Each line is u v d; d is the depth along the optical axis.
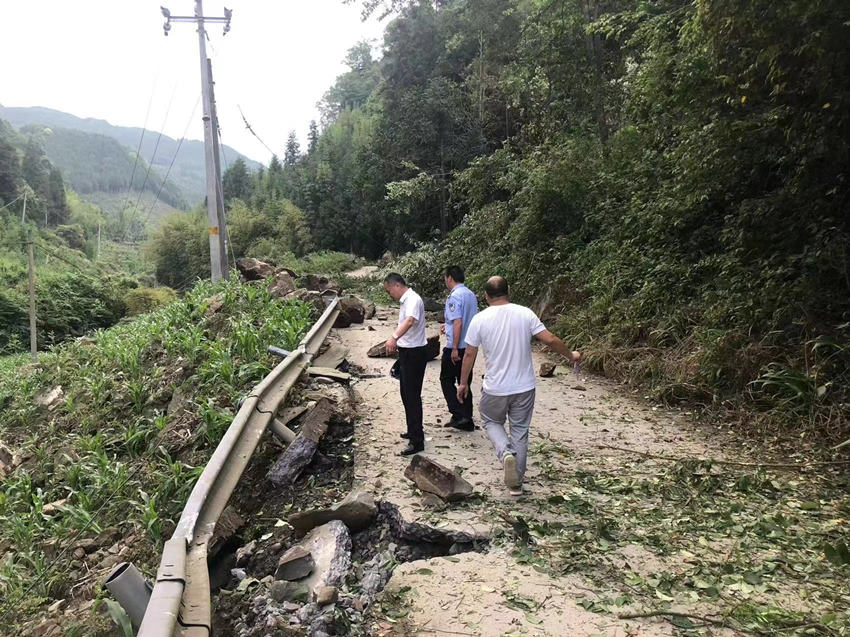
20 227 60.00
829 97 6.42
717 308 8.15
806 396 6.24
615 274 10.98
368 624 3.34
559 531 4.22
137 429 7.40
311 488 5.29
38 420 9.51
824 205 7.51
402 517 4.39
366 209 36.16
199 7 17.42
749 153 8.25
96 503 6.05
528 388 4.69
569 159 13.68
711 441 6.27
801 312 7.09
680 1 9.91
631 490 4.97
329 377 7.89
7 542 5.91
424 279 19.45
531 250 14.23
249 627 3.57
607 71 15.38
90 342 13.67
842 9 5.52
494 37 23.41
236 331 9.35
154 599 3.01
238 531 4.79
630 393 8.18
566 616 3.27
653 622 3.20
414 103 26.41
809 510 4.55
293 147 66.38
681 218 9.85
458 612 3.34
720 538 4.12
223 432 6.42
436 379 8.71
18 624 4.60
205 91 17.42
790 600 3.36
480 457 5.67
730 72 7.24
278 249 42.69
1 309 32.59
